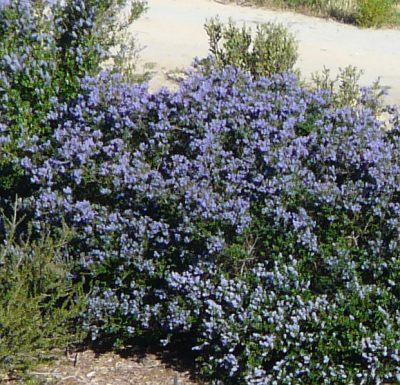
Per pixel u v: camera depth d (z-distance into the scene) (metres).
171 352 4.77
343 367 4.35
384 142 4.86
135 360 4.71
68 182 4.83
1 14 5.22
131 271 4.68
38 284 4.50
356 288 4.41
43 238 4.61
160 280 4.68
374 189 4.56
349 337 4.33
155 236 4.67
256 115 4.85
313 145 4.80
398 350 4.29
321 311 4.38
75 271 4.71
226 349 4.47
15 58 5.21
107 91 5.03
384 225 4.56
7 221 4.83
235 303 4.42
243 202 4.55
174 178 4.68
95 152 4.79
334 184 4.59
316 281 4.53
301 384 4.37
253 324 4.39
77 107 4.99
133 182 4.66
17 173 5.09
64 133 4.93
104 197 4.82
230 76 5.11
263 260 4.61
